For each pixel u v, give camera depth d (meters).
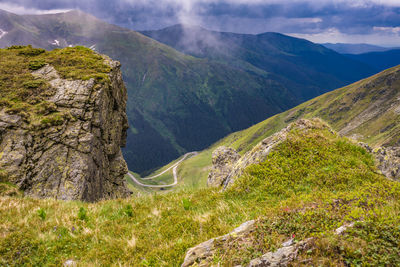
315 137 11.28
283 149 10.86
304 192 8.33
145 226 8.94
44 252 7.62
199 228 7.75
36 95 27.53
